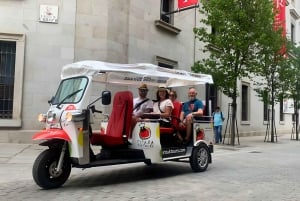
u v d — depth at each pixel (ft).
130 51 52.65
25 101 46.44
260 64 58.34
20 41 46.57
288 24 114.21
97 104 42.88
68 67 26.78
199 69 57.67
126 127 27.17
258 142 68.39
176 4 61.98
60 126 24.22
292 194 23.75
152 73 29.50
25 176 27.86
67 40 47.85
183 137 31.24
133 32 53.31
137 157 27.27
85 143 24.21
